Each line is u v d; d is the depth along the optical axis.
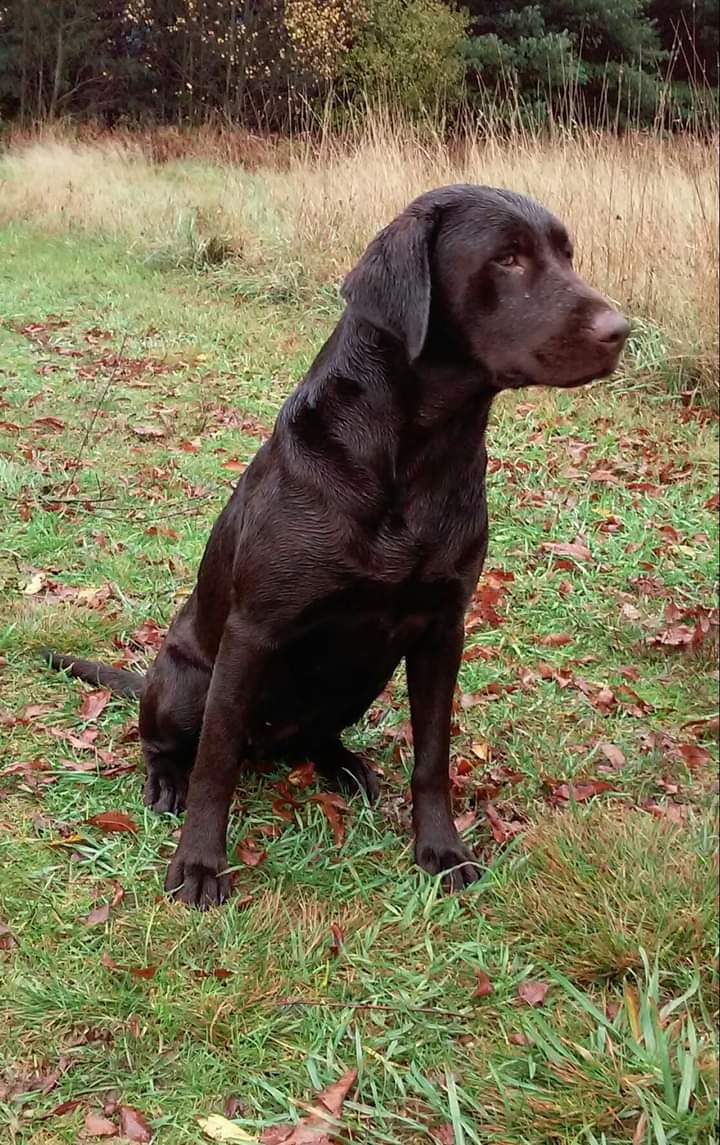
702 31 24.75
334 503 2.43
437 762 2.76
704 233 8.18
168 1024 2.18
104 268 11.00
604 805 3.16
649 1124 1.97
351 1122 2.02
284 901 2.60
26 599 4.13
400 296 2.35
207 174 15.23
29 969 2.33
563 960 2.47
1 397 6.84
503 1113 2.04
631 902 2.54
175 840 2.83
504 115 11.76
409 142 11.46
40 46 24.55
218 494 5.50
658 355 7.80
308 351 8.45
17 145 18.86
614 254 8.59
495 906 2.64
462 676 3.90
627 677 4.02
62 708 3.42
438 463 2.46
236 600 2.57
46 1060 2.10
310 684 2.79
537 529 5.29
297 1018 2.25
